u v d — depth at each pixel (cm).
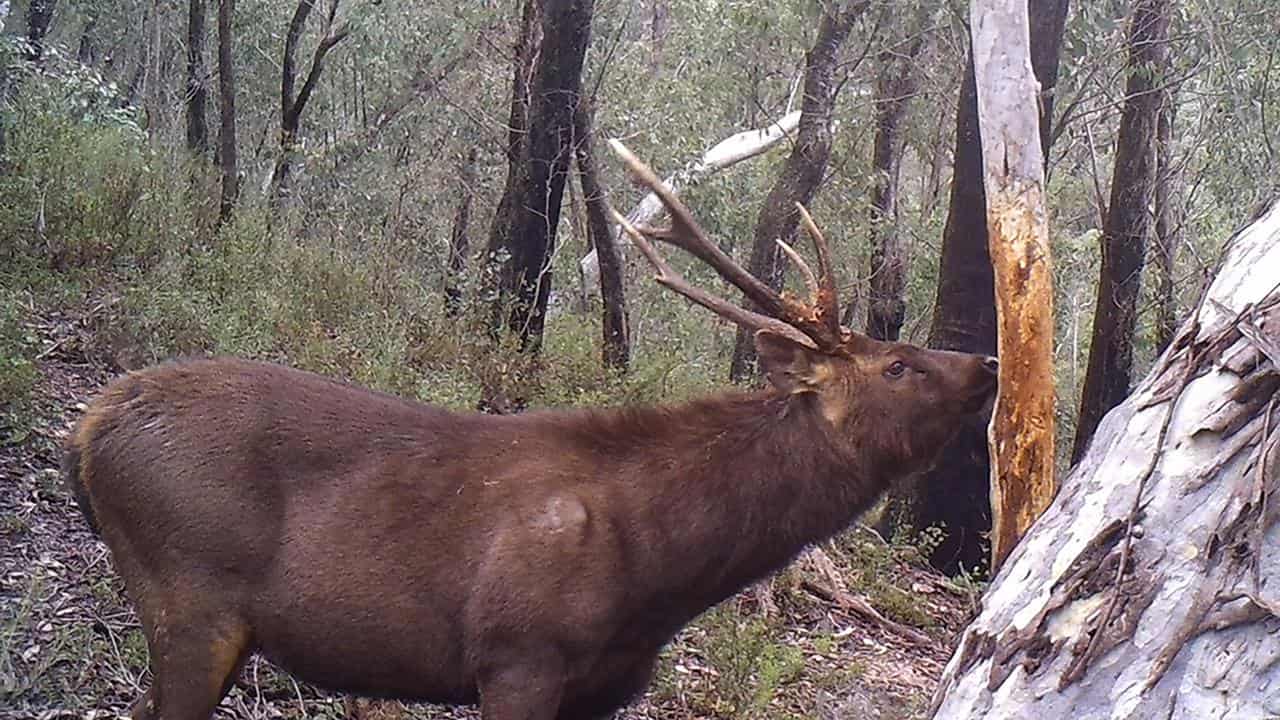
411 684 452
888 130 1259
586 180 903
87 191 881
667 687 571
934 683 655
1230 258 333
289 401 452
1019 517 569
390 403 461
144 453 442
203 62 1370
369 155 1311
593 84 1179
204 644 442
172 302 730
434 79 1262
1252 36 1017
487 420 464
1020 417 571
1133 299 1045
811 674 633
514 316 866
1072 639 303
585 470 454
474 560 444
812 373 468
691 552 453
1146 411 319
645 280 1222
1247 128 1048
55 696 498
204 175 1098
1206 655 280
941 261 920
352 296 833
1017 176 577
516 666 444
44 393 661
